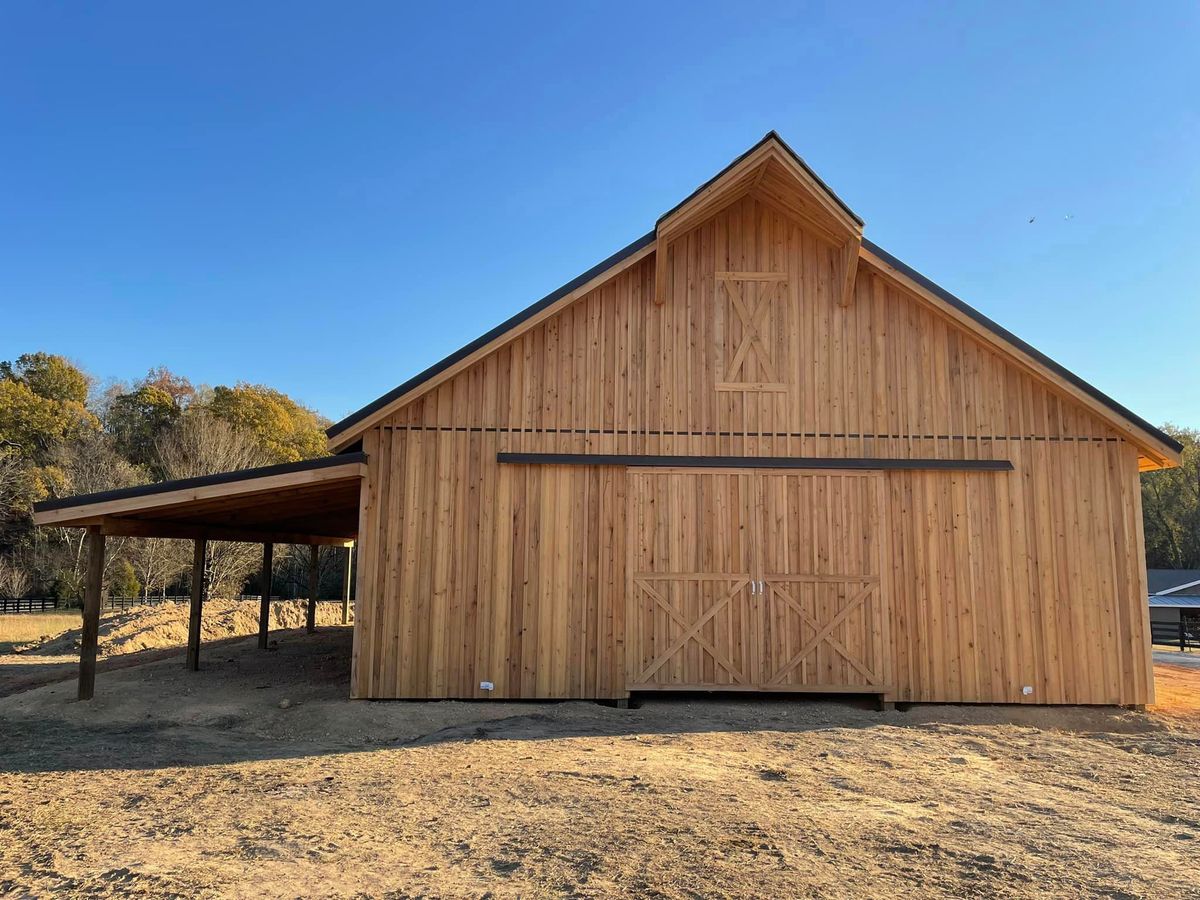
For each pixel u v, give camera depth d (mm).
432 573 10219
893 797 6113
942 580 10375
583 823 5254
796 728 9016
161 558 36406
